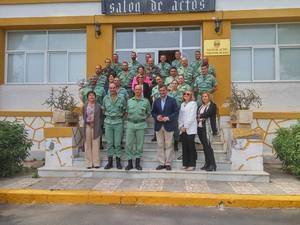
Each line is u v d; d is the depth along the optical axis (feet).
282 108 45.06
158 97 34.09
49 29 49.37
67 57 49.11
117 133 32.91
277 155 36.35
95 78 37.65
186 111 32.22
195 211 24.45
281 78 46.26
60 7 47.70
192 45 47.50
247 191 27.43
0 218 23.38
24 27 48.88
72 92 47.93
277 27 46.55
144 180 31.14
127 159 33.19
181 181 30.73
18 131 34.94
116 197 26.21
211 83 37.93
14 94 48.88
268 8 44.98
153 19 46.29
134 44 48.24
